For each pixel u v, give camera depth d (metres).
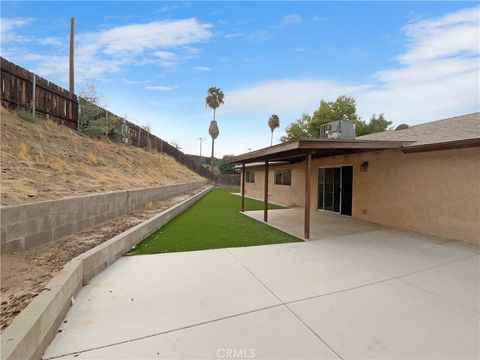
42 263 3.22
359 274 3.89
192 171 25.66
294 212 10.59
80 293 3.11
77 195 5.10
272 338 2.32
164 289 3.29
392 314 2.75
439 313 2.78
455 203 6.04
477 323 2.59
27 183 4.64
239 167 20.33
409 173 7.12
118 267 4.04
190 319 2.61
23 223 3.44
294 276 3.79
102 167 8.24
